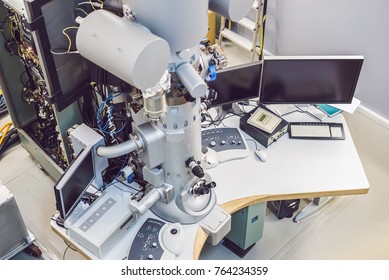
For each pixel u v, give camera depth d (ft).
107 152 6.98
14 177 11.82
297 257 10.07
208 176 8.13
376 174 11.51
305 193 8.35
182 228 7.55
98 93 8.43
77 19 6.63
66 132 9.18
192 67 6.10
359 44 11.09
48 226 10.75
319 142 9.21
